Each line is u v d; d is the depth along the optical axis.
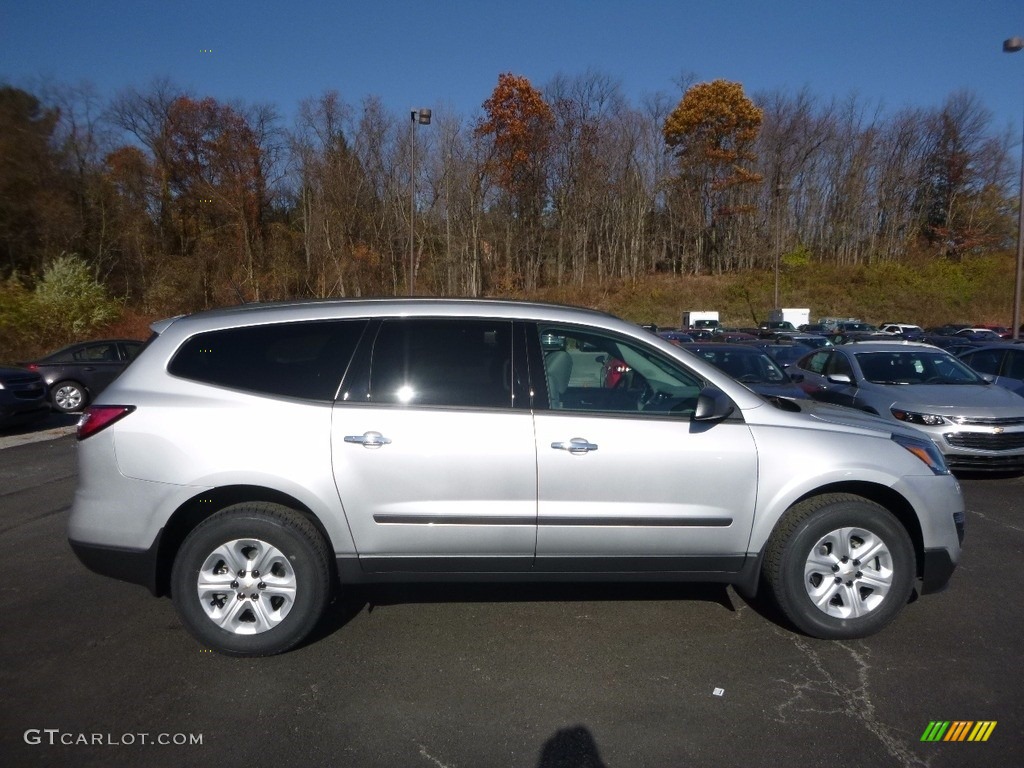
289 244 46.53
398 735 3.45
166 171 45.53
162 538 4.12
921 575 4.53
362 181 47.47
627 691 3.83
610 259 59.97
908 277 58.00
